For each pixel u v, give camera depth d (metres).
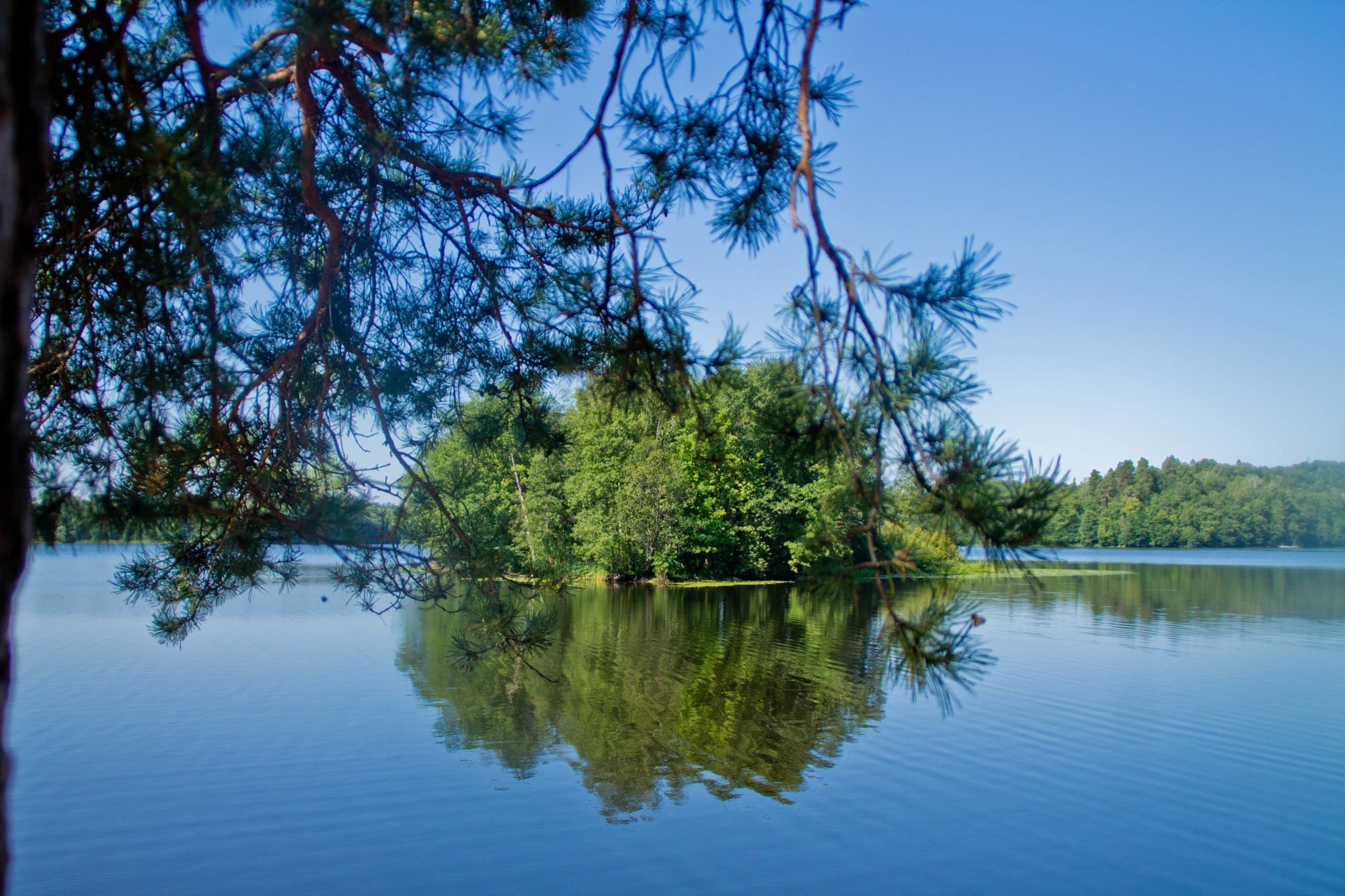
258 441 4.26
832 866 8.50
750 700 14.95
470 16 3.47
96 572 48.28
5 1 1.25
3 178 1.25
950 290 2.25
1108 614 29.27
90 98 2.58
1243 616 29.12
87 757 11.44
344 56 3.53
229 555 4.27
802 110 2.41
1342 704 14.95
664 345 3.54
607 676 16.92
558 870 8.33
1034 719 13.81
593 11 3.80
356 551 4.29
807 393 2.49
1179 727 13.35
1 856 1.29
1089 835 9.30
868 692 15.59
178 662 18.12
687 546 40.59
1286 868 8.55
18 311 1.27
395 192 4.40
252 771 10.98
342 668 17.47
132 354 3.51
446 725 13.19
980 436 2.28
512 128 3.87
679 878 8.15
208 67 2.88
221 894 7.77
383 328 4.84
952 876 8.28
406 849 8.73
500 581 4.87
